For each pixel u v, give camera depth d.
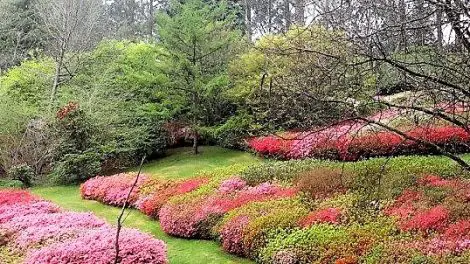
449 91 6.32
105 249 8.17
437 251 6.96
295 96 7.63
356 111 6.75
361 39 6.24
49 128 19.95
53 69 24.88
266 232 9.27
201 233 10.86
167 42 20.53
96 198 15.79
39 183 19.81
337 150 15.14
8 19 35.59
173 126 22.17
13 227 10.34
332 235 8.33
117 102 20.81
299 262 8.02
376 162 12.35
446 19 6.07
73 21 25.45
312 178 11.48
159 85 20.62
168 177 16.86
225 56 21.12
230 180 13.27
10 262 8.65
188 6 20.78
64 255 8.06
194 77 20.48
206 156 20.52
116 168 20.84
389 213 8.96
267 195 11.49
